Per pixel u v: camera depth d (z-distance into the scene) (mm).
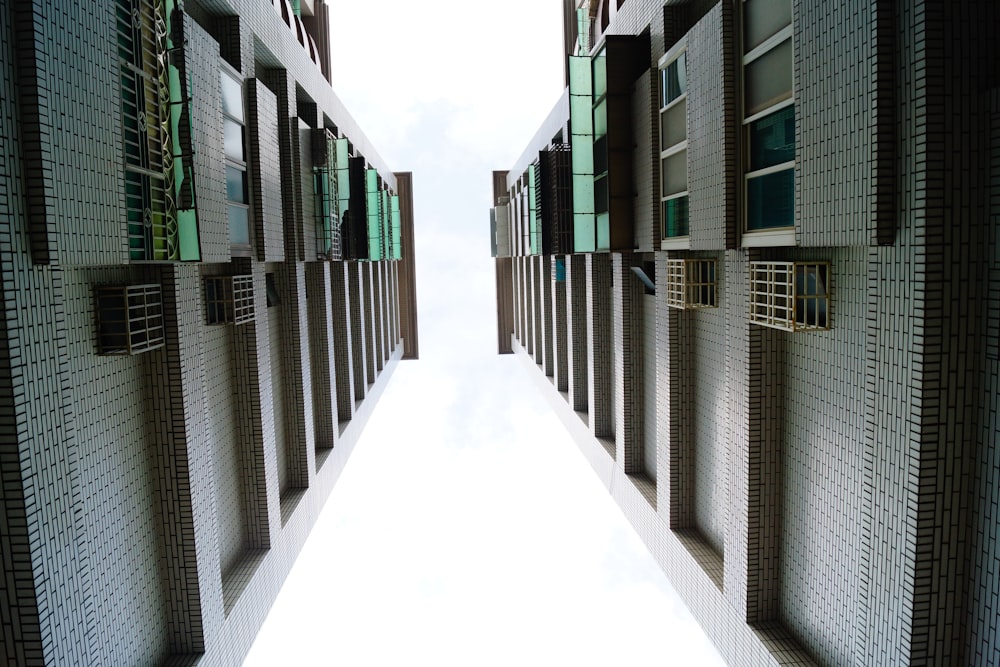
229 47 11273
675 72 10766
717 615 9930
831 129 6246
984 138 5289
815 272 7148
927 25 5207
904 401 5766
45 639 5699
